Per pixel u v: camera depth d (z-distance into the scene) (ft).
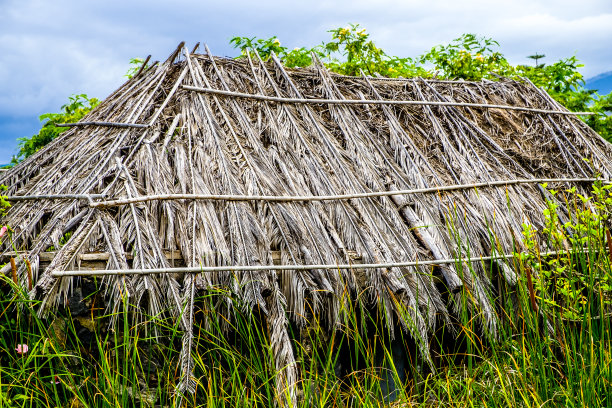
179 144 16.07
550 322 15.55
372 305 14.62
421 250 15.76
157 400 13.42
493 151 20.11
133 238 13.65
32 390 12.22
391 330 14.19
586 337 13.78
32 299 12.37
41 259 13.35
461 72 31.96
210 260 13.69
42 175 16.63
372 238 15.46
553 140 21.50
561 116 22.77
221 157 15.98
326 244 14.87
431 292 14.99
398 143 18.84
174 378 12.87
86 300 13.34
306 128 18.34
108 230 13.67
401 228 15.99
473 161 19.13
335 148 17.72
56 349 12.79
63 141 18.38
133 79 19.81
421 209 16.72
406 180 17.70
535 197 18.66
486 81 23.88
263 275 13.79
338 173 16.98
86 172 15.57
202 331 13.70
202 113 17.26
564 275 16.29
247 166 16.07
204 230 14.12
